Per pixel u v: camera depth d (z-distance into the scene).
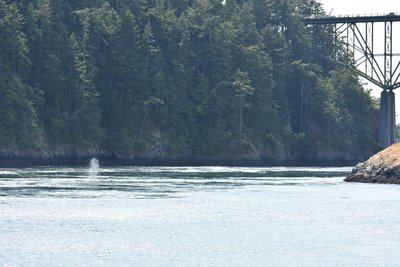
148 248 112.75
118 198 172.62
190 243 116.75
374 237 122.12
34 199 167.62
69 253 108.75
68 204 159.62
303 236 122.94
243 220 140.12
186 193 187.00
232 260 105.25
